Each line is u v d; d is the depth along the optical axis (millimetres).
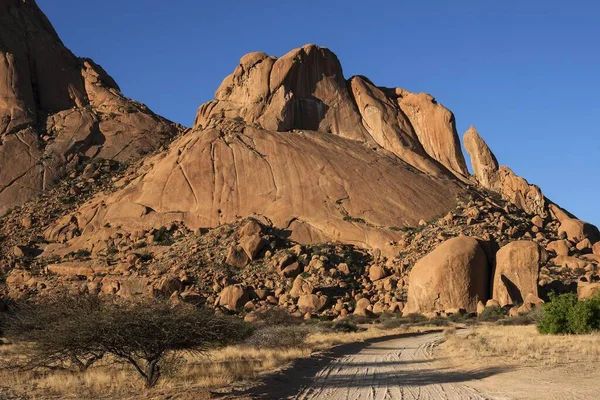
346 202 75188
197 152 82750
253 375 18984
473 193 81375
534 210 79625
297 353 27297
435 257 55125
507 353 24547
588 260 62844
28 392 17188
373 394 15922
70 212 80125
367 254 67625
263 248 65688
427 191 78438
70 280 62344
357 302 57312
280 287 59344
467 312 52969
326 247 67188
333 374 20656
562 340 28531
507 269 54188
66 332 18828
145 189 79125
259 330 31734
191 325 18625
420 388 16844
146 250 68125
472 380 18234
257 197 76562
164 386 17625
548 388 15984
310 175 78750
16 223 78750
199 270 61906
